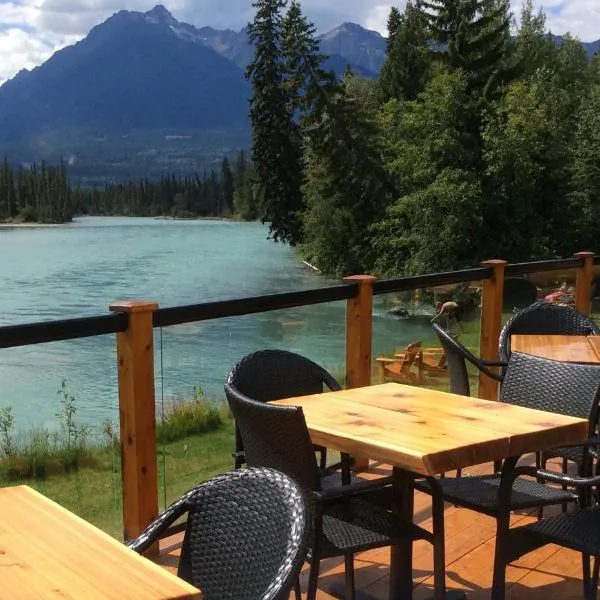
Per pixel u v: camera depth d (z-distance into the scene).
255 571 1.39
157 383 3.40
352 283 3.60
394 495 2.21
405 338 5.36
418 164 22.12
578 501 2.44
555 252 22.42
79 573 1.16
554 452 2.71
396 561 2.34
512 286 5.02
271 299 3.20
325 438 2.05
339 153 28.67
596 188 21.98
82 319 2.51
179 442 3.90
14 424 5.00
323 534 2.05
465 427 2.07
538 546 2.14
